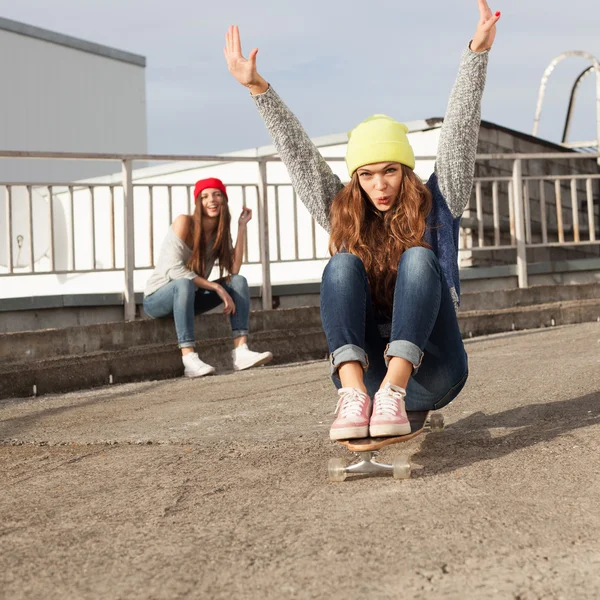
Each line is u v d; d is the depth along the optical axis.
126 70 17.83
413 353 2.43
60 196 11.05
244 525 2.05
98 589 1.67
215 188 5.86
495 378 4.37
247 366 5.85
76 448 3.28
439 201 2.70
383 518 2.03
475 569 1.67
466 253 8.52
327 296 2.50
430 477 2.44
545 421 3.19
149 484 2.57
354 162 2.63
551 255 9.73
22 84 15.87
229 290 5.89
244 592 1.61
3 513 2.30
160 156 6.16
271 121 2.79
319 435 3.23
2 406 4.68
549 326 7.66
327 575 1.67
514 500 2.16
